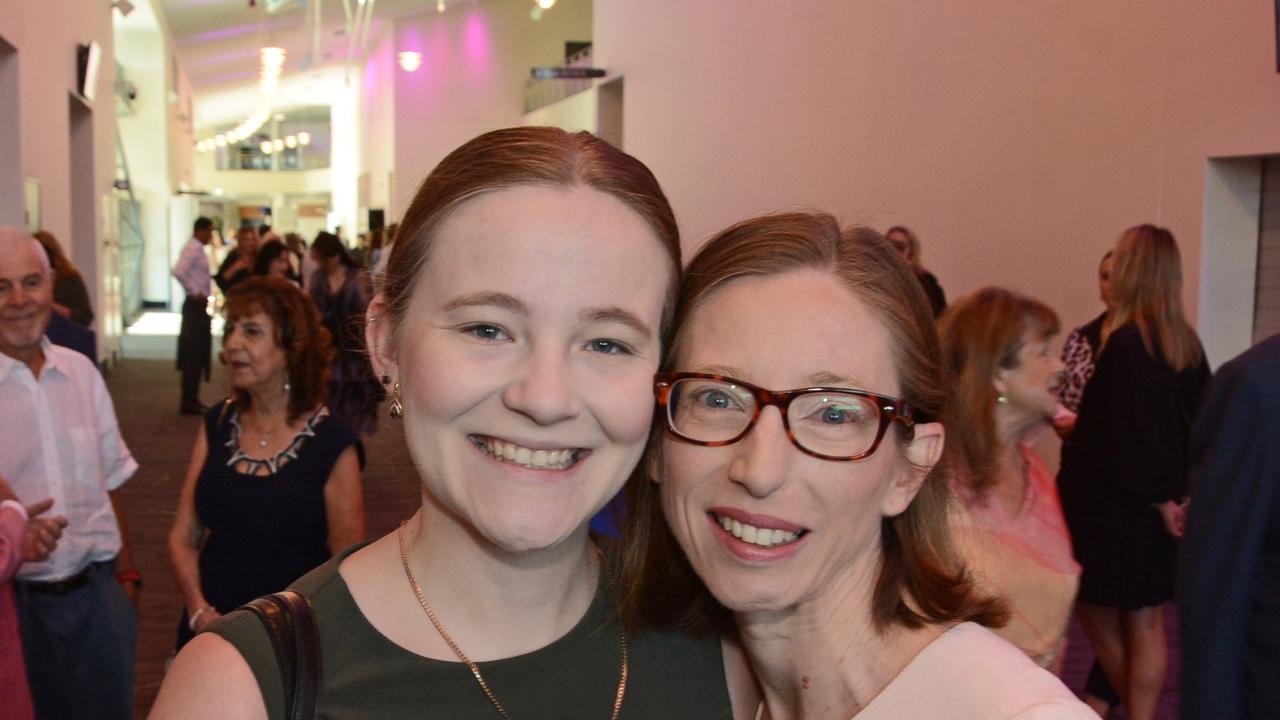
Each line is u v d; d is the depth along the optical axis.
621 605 1.40
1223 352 6.04
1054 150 7.03
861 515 1.32
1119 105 6.52
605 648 1.36
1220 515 2.00
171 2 21.44
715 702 1.46
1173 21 6.12
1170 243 3.83
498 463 1.18
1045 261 7.13
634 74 16.34
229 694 1.10
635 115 16.30
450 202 1.18
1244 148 5.71
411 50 25.59
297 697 1.14
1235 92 5.76
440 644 1.25
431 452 1.20
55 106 10.67
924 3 8.49
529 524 1.18
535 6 25.80
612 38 17.44
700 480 1.34
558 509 1.19
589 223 1.18
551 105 21.91
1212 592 2.00
